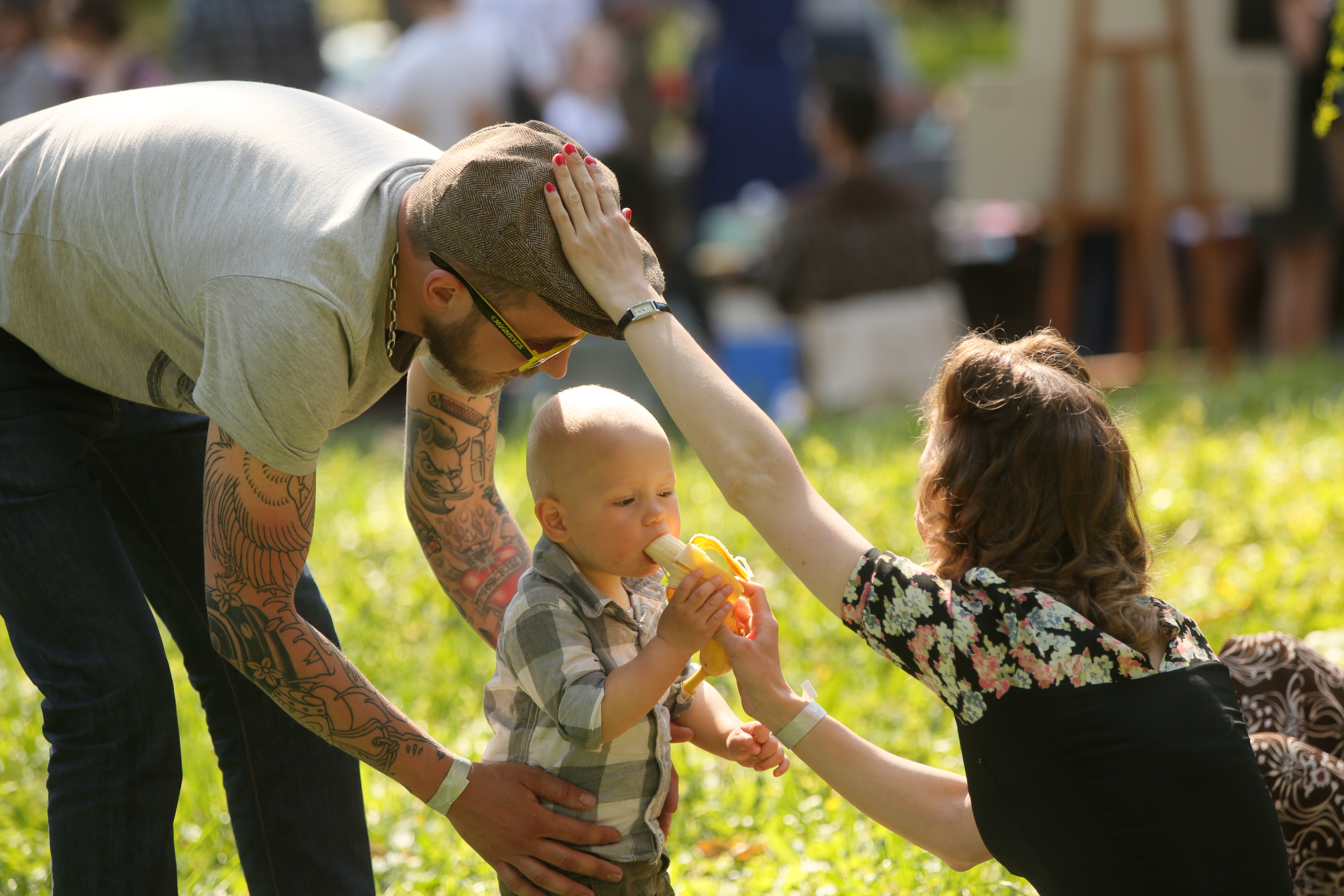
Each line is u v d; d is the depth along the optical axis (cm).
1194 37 2778
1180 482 1952
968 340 836
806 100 3994
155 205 805
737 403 780
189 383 853
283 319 745
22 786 1292
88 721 841
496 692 888
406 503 978
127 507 968
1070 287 2914
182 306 787
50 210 837
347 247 757
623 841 866
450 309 777
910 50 6875
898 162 3716
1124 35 2778
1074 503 774
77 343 859
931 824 819
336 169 793
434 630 1656
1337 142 2950
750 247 3291
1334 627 1473
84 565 857
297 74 3083
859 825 1162
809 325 2767
